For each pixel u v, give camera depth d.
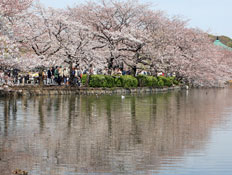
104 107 24.97
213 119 20.45
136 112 22.84
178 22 53.75
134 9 45.00
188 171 10.70
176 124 18.53
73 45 36.66
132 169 10.81
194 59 51.81
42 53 34.78
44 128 16.56
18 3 32.50
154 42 46.47
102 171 10.59
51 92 33.03
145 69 48.44
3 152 12.37
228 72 71.06
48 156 11.98
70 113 21.47
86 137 14.89
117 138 14.84
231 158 12.05
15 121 18.22
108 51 41.62
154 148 13.30
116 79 41.25
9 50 24.39
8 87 29.20
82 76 39.47
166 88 49.62
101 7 43.78
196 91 50.16
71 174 10.30
